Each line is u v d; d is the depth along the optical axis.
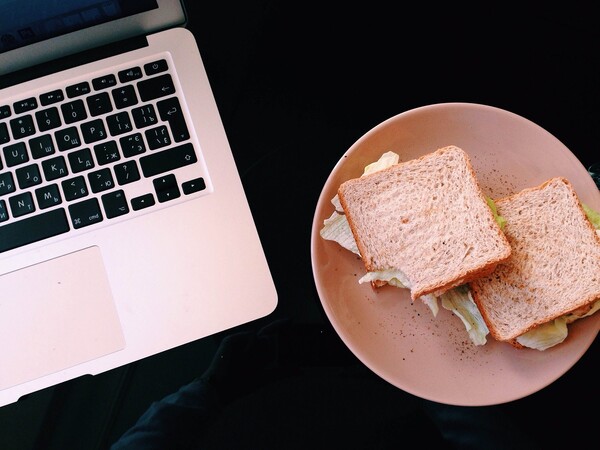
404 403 0.47
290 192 0.45
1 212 0.42
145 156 0.42
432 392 0.40
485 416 0.46
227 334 0.45
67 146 0.42
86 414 0.45
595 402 0.45
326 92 0.45
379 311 0.42
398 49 0.45
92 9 0.40
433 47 0.45
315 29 0.46
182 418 0.44
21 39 0.41
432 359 0.42
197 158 0.42
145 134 0.42
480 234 0.40
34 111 0.43
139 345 0.41
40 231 0.42
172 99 0.43
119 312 0.42
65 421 0.45
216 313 0.41
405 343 0.42
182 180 0.42
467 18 0.45
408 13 0.45
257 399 0.46
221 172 0.42
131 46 0.43
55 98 0.43
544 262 0.41
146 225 0.42
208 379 0.44
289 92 0.46
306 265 0.44
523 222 0.42
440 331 0.42
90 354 0.42
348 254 0.43
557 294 0.40
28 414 0.45
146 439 0.43
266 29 0.46
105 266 0.42
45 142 0.42
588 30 0.45
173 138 0.42
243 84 0.46
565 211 0.41
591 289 0.40
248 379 0.45
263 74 0.46
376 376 0.46
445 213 0.41
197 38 0.46
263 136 0.45
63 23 0.41
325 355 0.45
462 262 0.40
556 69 0.45
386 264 0.41
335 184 0.42
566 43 0.45
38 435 0.45
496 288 0.41
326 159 0.45
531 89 0.45
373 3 0.46
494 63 0.45
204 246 0.42
